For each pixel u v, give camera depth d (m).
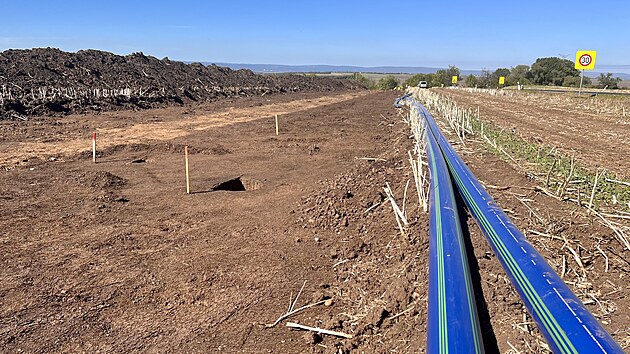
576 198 6.43
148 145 12.41
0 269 5.00
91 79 25.27
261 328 4.06
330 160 11.24
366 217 6.64
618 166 8.69
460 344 2.71
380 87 73.38
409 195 7.07
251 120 19.19
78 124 16.12
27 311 4.23
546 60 72.06
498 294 4.05
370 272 5.02
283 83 44.38
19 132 13.79
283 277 5.00
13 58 24.25
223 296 4.60
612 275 4.33
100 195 7.70
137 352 3.71
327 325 4.06
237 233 6.25
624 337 3.44
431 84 82.19
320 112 23.08
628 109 21.42
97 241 5.84
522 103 26.97
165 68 33.59
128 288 4.71
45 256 5.38
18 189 7.95
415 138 11.45
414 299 4.16
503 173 7.99
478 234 5.34
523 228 5.44
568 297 3.09
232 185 9.28
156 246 5.77
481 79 77.25
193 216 6.92
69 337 3.87
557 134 13.26
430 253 4.28
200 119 19.09
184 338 3.91
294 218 6.82
